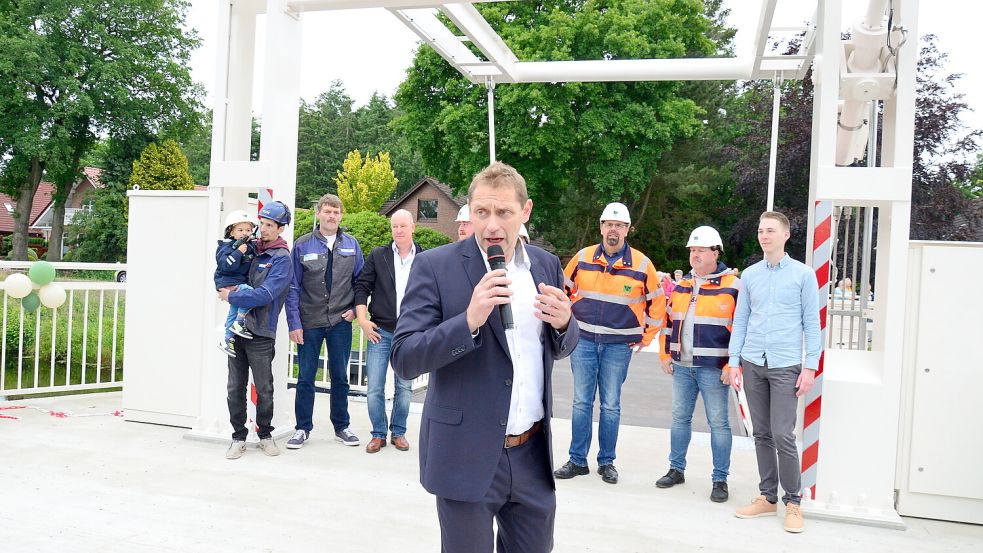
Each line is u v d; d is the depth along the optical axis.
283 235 5.19
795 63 6.21
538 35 20.67
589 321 4.67
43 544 3.20
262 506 3.84
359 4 5.04
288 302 5.06
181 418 5.56
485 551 1.95
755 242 25.23
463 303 1.96
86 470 4.36
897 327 3.97
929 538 3.80
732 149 25.17
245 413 4.80
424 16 5.68
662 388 8.41
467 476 1.89
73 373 8.09
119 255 35.12
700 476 4.82
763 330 3.92
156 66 34.22
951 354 4.16
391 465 4.75
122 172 35.00
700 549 3.47
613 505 4.12
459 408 1.92
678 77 6.56
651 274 4.72
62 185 34.22
